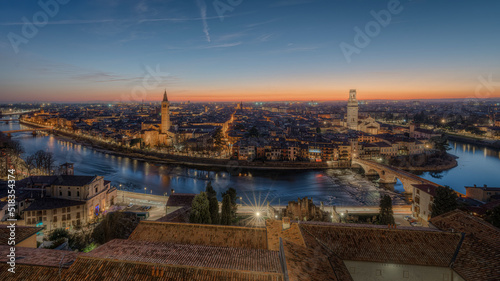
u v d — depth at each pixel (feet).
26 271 110.11
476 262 130.00
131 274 105.29
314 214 341.41
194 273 104.42
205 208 245.65
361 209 398.83
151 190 534.37
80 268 109.09
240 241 160.25
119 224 287.28
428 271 136.56
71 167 469.57
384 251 140.77
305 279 105.70
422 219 344.69
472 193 402.11
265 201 474.49
